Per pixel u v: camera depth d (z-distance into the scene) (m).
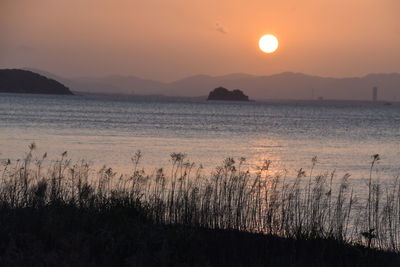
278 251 25.14
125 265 22.06
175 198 32.09
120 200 29.00
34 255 21.41
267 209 31.17
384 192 50.12
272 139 129.50
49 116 190.75
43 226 24.91
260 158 84.31
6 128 128.00
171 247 23.41
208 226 28.16
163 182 32.28
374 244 28.17
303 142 122.75
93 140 104.75
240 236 26.47
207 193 30.33
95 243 23.44
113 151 84.81
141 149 90.00
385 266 24.73
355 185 54.88
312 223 28.41
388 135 155.38
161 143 104.56
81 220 26.05
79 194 30.23
